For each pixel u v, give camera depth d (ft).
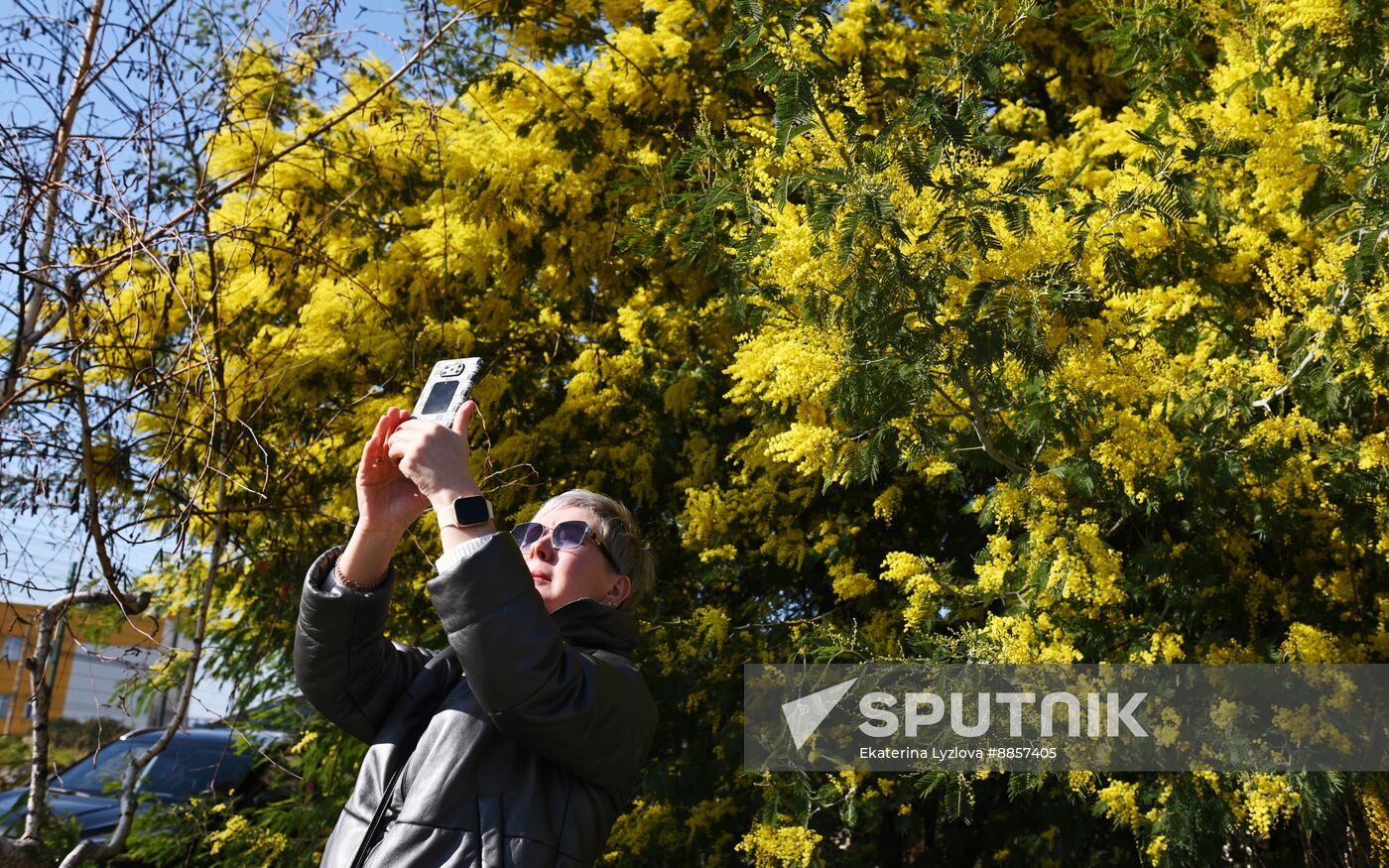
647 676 14.10
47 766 9.59
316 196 14.11
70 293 10.36
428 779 4.61
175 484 12.57
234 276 13.91
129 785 10.02
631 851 14.35
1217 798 11.18
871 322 9.00
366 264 14.75
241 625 18.02
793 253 9.12
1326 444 10.53
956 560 14.02
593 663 4.74
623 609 5.73
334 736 16.57
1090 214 9.16
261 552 14.66
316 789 17.84
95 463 10.97
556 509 5.76
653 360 16.28
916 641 12.33
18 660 10.75
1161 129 11.21
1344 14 10.88
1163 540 11.76
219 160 13.69
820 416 11.28
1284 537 11.43
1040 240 8.87
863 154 8.98
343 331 14.62
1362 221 9.73
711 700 14.67
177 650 11.31
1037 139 16.94
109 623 14.34
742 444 14.34
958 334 8.98
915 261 8.82
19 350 10.28
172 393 11.63
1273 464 9.97
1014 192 8.87
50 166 10.44
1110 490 10.30
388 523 5.14
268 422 14.76
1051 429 9.88
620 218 14.34
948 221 8.75
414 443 4.68
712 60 14.05
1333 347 9.81
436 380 5.08
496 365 15.44
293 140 14.33
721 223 11.55
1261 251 11.28
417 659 5.51
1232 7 12.42
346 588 5.16
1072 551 10.40
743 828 14.37
